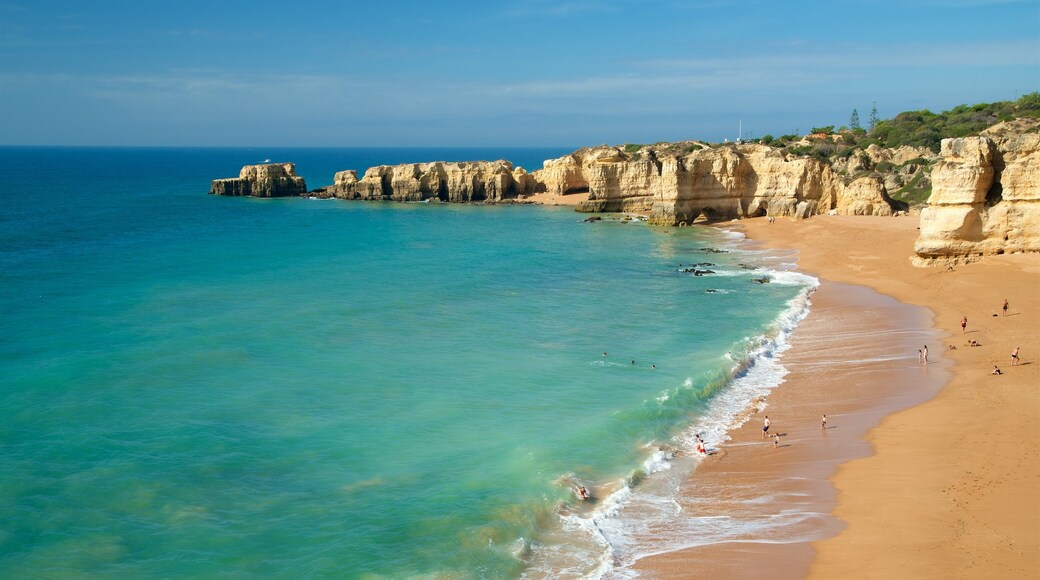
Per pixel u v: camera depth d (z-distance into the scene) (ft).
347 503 90.79
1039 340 148.15
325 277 226.99
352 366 140.87
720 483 98.73
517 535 84.17
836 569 77.10
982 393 122.93
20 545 80.23
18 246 274.77
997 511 85.92
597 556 80.89
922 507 88.43
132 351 144.05
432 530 84.74
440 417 117.60
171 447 104.22
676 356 150.41
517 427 114.21
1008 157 209.15
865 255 256.32
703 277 236.84
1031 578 72.90
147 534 83.25
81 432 107.86
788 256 273.13
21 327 159.33
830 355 152.25
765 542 83.41
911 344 154.20
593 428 113.29
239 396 123.95
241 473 97.86
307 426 113.09
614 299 204.13
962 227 212.43
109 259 251.39
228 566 77.82
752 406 126.21
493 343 158.71
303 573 76.59
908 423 114.21
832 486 96.27
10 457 99.35
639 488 97.35
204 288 205.16
